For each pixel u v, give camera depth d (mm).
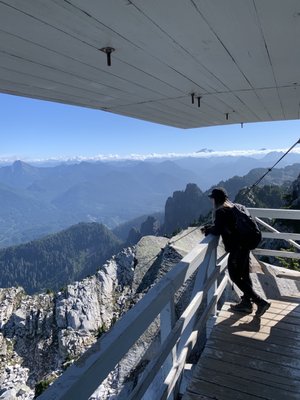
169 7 2088
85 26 2230
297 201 51188
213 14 2230
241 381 3164
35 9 1899
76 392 1293
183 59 3170
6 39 2305
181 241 11711
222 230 3832
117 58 2980
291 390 3041
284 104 5859
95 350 1517
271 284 5934
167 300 2402
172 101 5168
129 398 2049
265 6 2141
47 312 51812
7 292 58625
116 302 47219
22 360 44688
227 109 6188
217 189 4004
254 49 2979
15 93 3750
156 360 2348
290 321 4215
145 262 13109
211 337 3881
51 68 2986
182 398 2986
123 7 2014
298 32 2594
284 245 25797
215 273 4004
